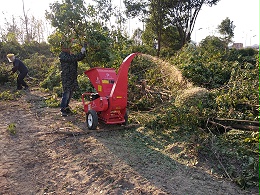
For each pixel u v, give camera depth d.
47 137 5.68
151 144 5.27
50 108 8.13
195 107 5.99
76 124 6.53
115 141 5.41
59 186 3.88
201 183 3.84
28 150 5.08
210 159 4.53
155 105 7.57
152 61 9.45
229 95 6.43
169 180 3.91
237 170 4.15
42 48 22.72
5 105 8.45
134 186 3.75
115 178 3.94
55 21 8.20
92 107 6.14
